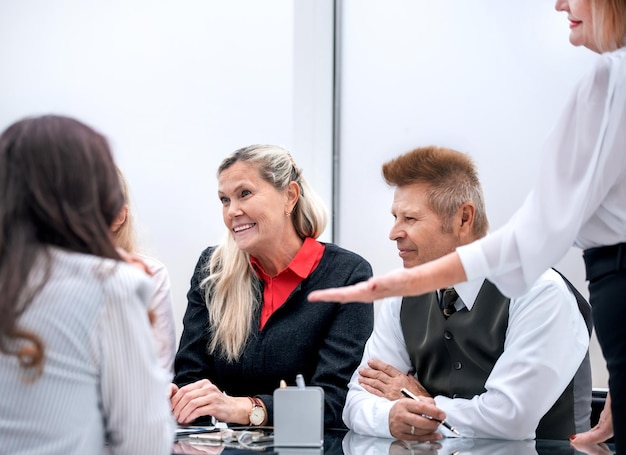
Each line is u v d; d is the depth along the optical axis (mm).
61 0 3783
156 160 3736
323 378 2604
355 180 3727
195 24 3740
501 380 2197
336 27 3762
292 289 2750
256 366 2709
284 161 2760
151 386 1410
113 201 1463
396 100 3666
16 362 1318
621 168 1590
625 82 1576
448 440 2105
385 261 3670
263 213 2686
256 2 3701
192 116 3723
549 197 1599
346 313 2695
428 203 2266
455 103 3561
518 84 3459
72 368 1343
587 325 2371
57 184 1396
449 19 3578
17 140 1415
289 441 1904
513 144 3461
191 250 3693
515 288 1659
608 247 1636
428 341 2383
